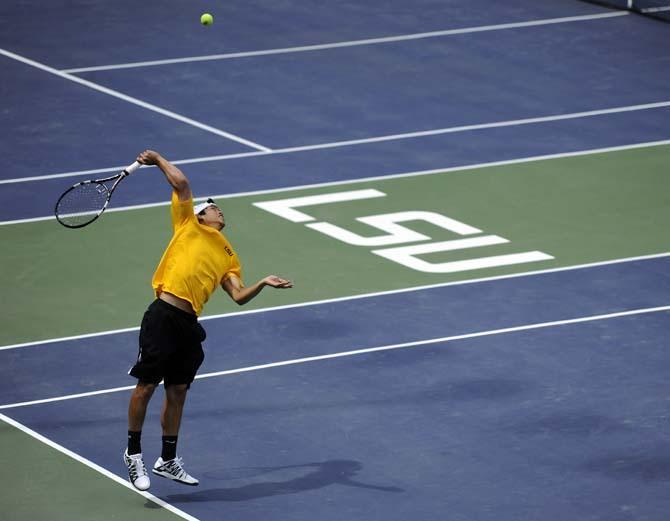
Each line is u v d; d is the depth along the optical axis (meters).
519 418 40.81
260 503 36.25
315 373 43.75
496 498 36.50
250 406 41.62
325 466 38.19
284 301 49.09
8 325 47.44
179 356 36.22
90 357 45.12
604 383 43.00
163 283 36.41
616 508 35.97
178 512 35.78
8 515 35.56
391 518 35.53
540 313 48.16
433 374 43.62
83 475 37.69
